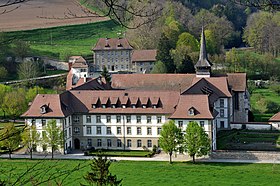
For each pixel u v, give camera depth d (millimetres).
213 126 121562
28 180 27266
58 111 124625
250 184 96312
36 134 120875
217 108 144500
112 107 130250
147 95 130250
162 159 118125
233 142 129500
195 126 112062
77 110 130875
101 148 130875
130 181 99312
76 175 100125
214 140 122938
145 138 128625
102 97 131875
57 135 120750
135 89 160250
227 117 144000
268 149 121688
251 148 123188
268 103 178750
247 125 143125
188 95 124062
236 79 154250
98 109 130375
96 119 130625
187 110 121688
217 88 146000
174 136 112375
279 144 125438
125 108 129500
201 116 120000
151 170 106938
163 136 112500
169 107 127375
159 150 126625
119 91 132625
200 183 97438
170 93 130125
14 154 121125
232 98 149000
